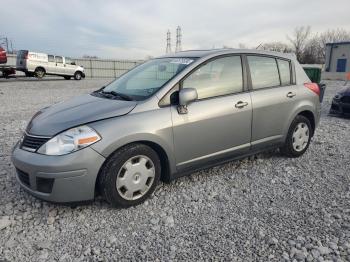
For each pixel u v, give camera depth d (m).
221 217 3.16
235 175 4.21
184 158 3.63
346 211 3.22
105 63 40.28
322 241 2.72
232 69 4.05
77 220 3.12
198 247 2.67
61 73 25.30
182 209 3.32
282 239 2.76
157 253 2.61
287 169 4.40
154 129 3.31
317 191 3.72
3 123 7.55
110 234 2.89
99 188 3.22
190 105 3.61
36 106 10.55
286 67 4.72
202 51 4.14
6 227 3.01
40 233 2.91
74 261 2.53
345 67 31.62
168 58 4.23
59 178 2.95
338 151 5.23
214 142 3.83
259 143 4.32
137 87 3.83
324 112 9.21
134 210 3.31
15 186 3.86
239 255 2.56
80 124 3.09
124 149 3.19
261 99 4.22
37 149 3.08
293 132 4.75
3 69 21.58
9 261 2.53
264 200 3.51
